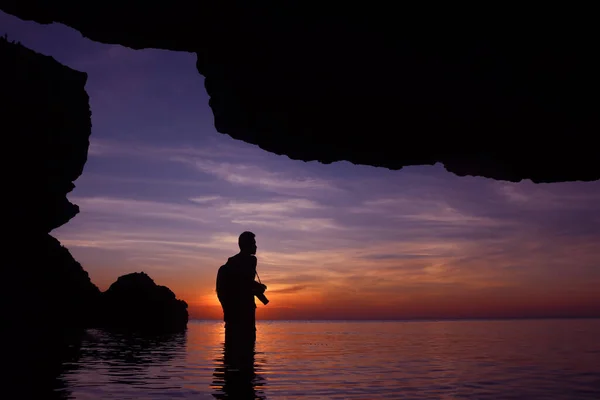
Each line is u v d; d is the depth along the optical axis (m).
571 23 6.50
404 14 6.93
